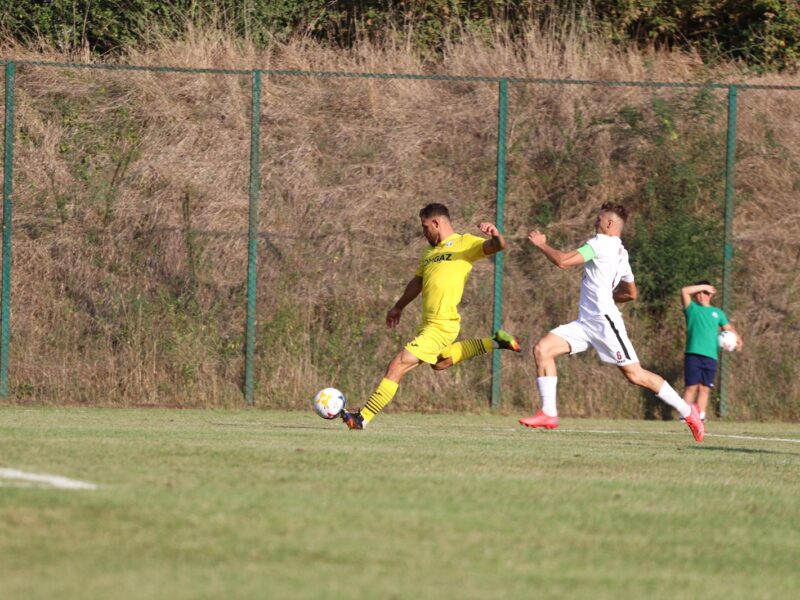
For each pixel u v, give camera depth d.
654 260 52.16
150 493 18.66
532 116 57.12
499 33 65.88
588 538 17.30
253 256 50.22
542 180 55.16
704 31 72.56
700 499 21.39
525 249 53.66
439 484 21.31
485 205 54.81
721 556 16.69
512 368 51.31
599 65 62.75
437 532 16.97
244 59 62.19
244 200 54.19
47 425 35.91
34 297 50.91
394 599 13.16
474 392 50.81
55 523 16.22
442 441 32.31
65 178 54.00
